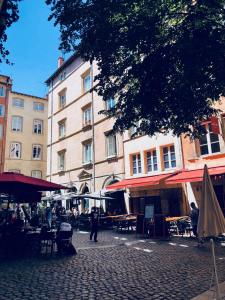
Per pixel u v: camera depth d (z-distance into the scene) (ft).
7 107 142.61
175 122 34.09
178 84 28.37
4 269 27.66
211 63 24.72
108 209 84.07
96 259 31.73
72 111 108.88
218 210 19.39
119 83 33.76
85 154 99.09
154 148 72.54
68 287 21.11
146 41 27.40
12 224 41.32
